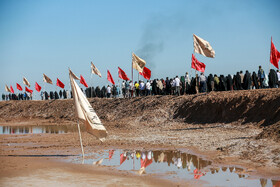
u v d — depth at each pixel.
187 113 54.81
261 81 53.44
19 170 21.64
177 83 63.09
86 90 93.50
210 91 58.16
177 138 37.38
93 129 27.33
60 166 23.22
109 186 17.80
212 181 18.73
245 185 17.73
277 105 41.47
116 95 81.44
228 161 23.98
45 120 81.56
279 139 27.44
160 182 18.64
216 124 46.75
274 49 45.50
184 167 22.77
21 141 39.53
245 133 37.25
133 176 20.20
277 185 17.53
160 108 60.75
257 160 23.30
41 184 18.03
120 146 33.41
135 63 65.12
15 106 98.69
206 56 49.66
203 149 29.66
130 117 62.88
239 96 47.84
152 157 26.91
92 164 24.09
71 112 83.19
